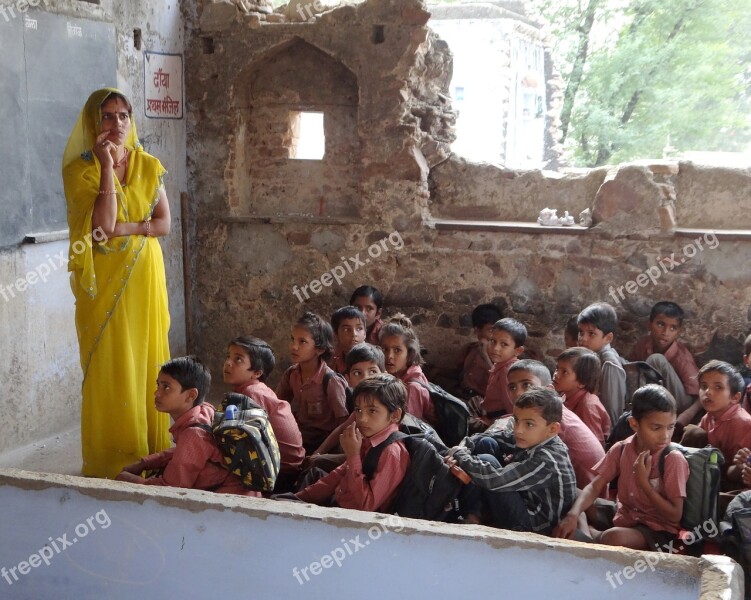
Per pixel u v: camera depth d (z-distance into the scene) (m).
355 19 5.15
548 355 5.16
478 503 2.93
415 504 2.92
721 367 3.50
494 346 4.18
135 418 3.76
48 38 4.23
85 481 2.61
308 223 5.45
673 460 2.91
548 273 5.09
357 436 2.93
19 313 4.18
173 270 5.56
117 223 3.64
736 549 2.74
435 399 3.84
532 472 2.85
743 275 4.73
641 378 4.32
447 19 10.26
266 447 2.99
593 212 5.02
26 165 4.14
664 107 8.95
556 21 9.59
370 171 5.29
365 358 3.66
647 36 8.96
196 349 5.82
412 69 5.14
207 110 5.50
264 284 5.60
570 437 3.28
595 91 9.18
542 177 5.29
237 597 2.49
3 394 4.11
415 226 5.28
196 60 5.46
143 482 3.12
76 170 3.60
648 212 4.85
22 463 4.09
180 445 3.02
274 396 3.59
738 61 8.98
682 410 4.45
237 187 5.58
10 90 3.99
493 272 5.19
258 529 2.43
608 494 3.46
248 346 3.58
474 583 2.30
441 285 5.29
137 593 2.58
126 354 3.70
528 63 10.24
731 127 8.95
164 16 5.23
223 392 5.44
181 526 2.50
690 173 4.98
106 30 4.65
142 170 3.80
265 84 5.54
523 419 2.91
